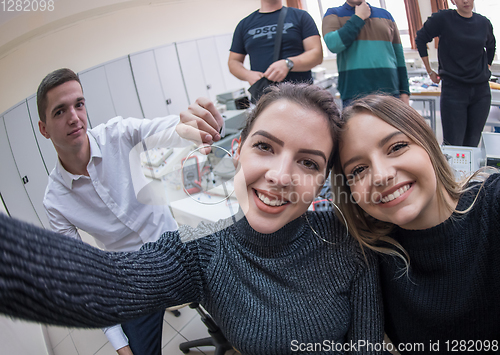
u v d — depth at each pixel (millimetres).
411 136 756
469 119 2473
